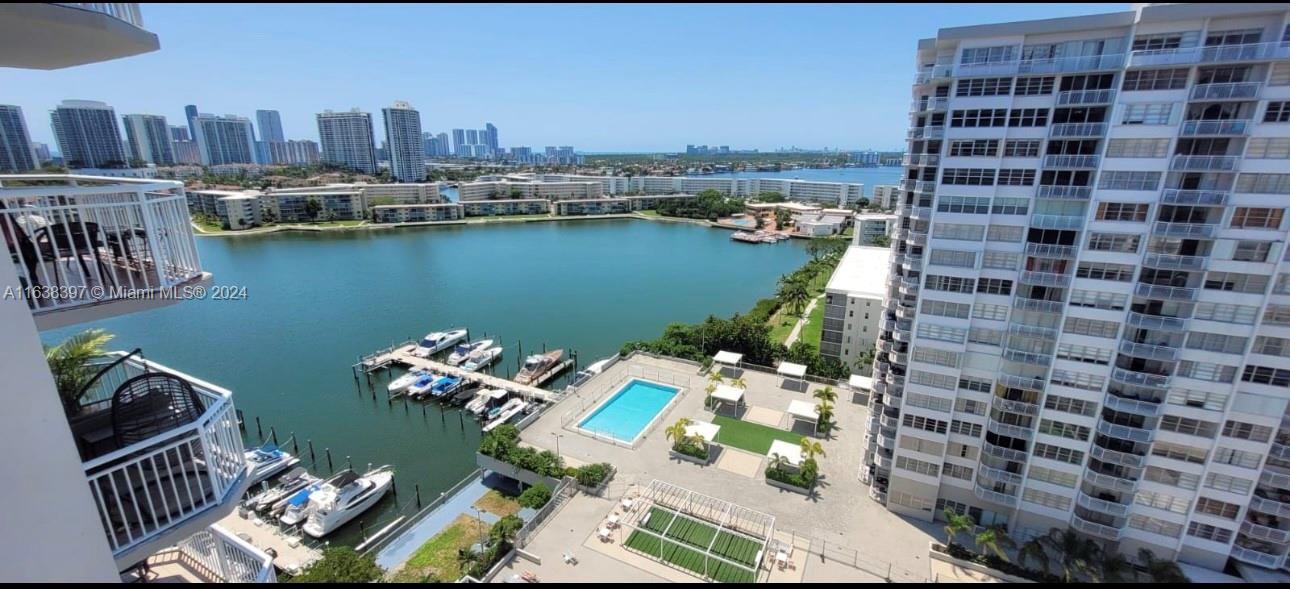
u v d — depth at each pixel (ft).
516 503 180.24
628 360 281.95
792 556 151.43
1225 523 132.57
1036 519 150.92
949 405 151.53
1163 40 113.19
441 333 327.47
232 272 495.00
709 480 184.85
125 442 67.10
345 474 184.75
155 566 86.94
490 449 191.83
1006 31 122.62
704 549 153.58
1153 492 137.28
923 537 158.61
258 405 254.06
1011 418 148.15
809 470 177.99
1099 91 119.75
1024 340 140.97
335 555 123.24
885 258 322.96
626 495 176.14
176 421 69.77
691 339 296.92
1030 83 124.88
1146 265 123.95
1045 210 131.03
